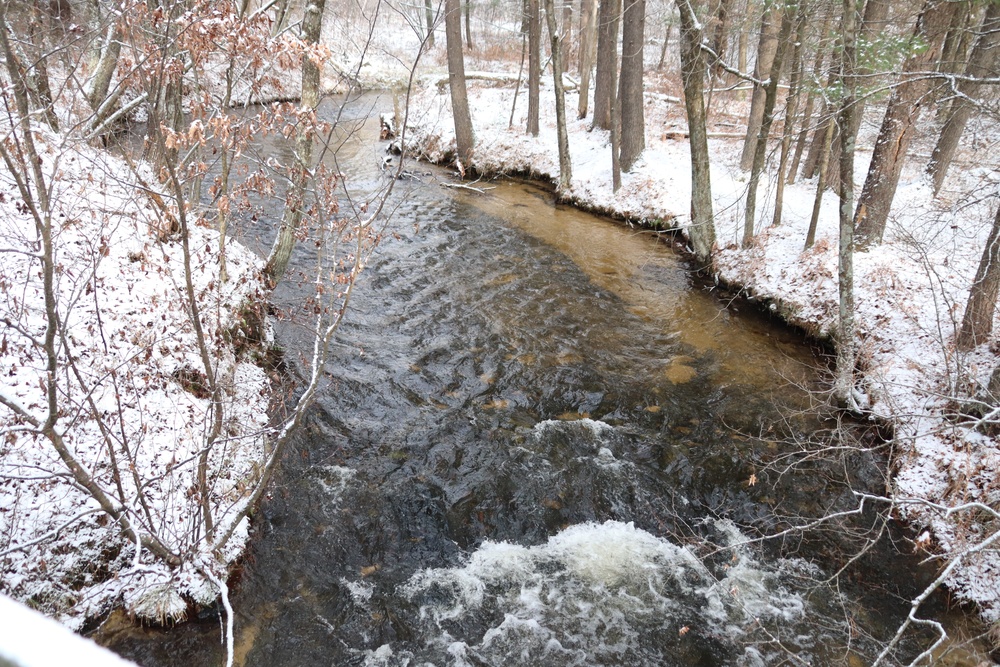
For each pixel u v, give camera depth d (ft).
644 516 25.29
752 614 21.38
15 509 18.97
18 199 25.30
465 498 25.46
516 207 60.23
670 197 55.21
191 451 22.71
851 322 30.12
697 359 35.94
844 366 30.73
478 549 23.48
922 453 26.91
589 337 37.68
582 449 28.43
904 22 35.14
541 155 70.23
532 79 71.82
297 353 33.37
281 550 22.47
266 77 21.72
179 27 20.22
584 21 84.74
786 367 35.24
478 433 28.94
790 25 37.76
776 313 39.96
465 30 123.03
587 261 48.44
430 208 58.13
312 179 22.58
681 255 50.08
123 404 22.52
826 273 38.99
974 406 26.89
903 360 31.58
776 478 27.25
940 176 44.24
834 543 24.31
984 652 20.30
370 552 22.91
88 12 25.49
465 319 38.65
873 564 23.47
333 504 24.57
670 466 27.73
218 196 26.48
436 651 19.70
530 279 44.83
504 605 21.34
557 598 21.68
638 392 32.65
